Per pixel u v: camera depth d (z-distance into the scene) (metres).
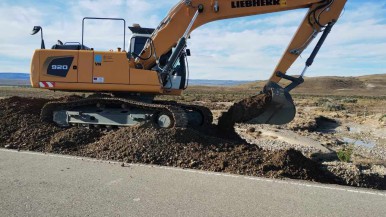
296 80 11.51
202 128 12.54
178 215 5.49
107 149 9.63
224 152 9.22
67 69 11.95
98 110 12.41
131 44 12.57
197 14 11.73
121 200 6.09
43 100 14.12
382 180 8.75
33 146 10.20
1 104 12.60
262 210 5.79
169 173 7.91
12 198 6.10
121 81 11.83
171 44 11.92
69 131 10.71
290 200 6.32
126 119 11.81
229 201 6.17
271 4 11.57
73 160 8.88
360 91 156.62
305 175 8.26
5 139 10.64
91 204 5.88
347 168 9.00
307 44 11.47
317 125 23.11
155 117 11.62
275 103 11.38
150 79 11.76
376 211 5.89
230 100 50.22
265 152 9.12
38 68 12.03
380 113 33.31
